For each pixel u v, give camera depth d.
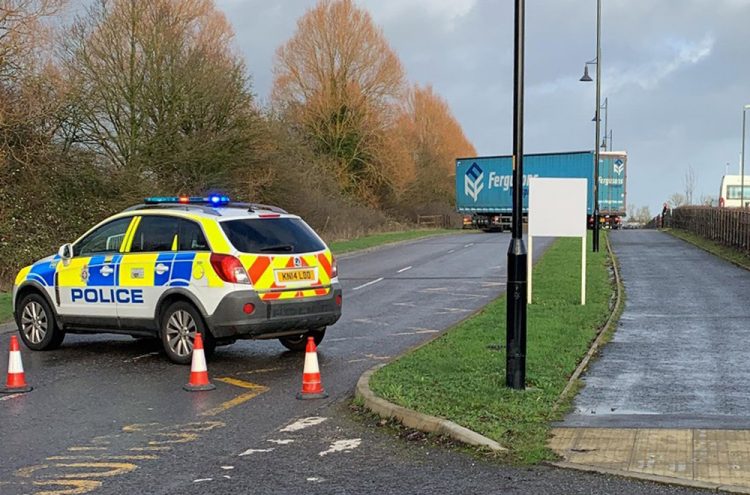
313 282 10.48
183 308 10.10
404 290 18.88
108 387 8.97
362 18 52.28
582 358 9.80
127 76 28.72
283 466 6.05
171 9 30.06
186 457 6.32
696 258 26.00
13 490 5.56
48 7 21.78
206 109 30.80
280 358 10.73
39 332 11.49
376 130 53.00
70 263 11.24
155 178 29.11
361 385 8.18
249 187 33.06
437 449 6.38
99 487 5.61
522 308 7.89
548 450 6.15
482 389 7.89
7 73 21.14
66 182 24.69
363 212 50.34
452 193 74.88
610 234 42.47
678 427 6.70
